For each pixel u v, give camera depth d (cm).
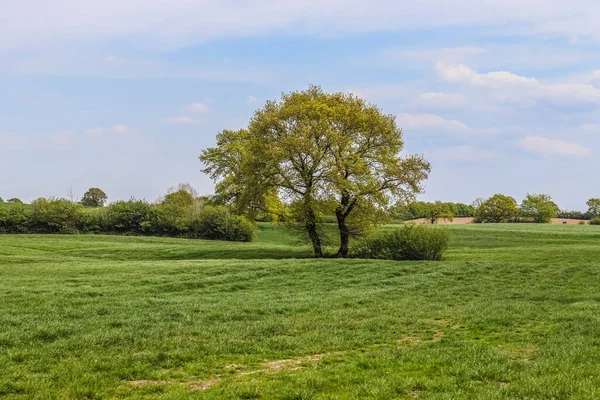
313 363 1210
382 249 4562
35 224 8544
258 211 5303
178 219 8712
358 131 4650
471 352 1264
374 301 2286
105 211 8925
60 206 8581
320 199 4478
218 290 2603
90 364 1149
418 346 1385
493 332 1581
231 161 7519
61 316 1739
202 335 1502
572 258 4422
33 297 2102
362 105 4797
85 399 940
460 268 3512
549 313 1894
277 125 4644
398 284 2881
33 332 1441
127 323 1653
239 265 3531
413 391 970
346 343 1432
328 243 5012
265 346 1383
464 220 15062
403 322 1755
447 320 1808
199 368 1163
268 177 4638
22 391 968
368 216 4672
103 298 2180
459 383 1007
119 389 991
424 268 3494
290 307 2064
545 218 14300
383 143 4741
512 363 1152
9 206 8688
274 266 3472
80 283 2623
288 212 4888
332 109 4506
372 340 1480
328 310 2027
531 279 3105
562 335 1462
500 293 2544
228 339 1449
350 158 4469
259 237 9144
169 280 2812
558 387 934
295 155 4409
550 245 6353
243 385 991
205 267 3416
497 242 6962
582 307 2011
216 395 936
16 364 1151
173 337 1462
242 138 7300
